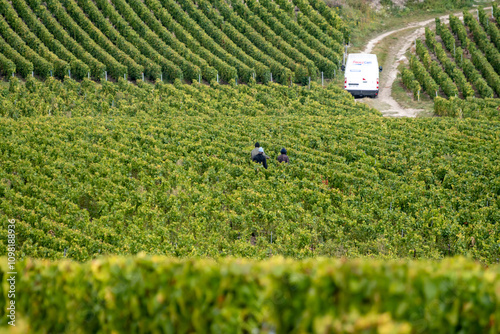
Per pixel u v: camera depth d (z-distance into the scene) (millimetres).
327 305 16625
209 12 163000
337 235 51781
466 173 69000
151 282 18938
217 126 92812
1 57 123375
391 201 61000
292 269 17312
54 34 143375
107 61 132250
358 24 183750
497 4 188125
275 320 17047
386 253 50281
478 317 16547
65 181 65812
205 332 18047
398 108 123938
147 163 72188
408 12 198625
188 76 135250
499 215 56562
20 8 146250
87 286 20031
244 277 17688
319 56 145000
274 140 85500
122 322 19516
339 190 67375
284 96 123750
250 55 147125
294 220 57594
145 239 51094
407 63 155250
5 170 69562
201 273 18453
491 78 131125
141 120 96562
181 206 61531
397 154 78688
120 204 59875
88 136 85125
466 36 158375
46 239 51375
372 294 16438
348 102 119000
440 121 99000
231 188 67188
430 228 54000
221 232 54438
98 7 159375
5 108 99375
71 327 20250
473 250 48750
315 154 80312
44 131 84188
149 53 138375
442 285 16734
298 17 168250
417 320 16359
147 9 155625
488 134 90812
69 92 112688
